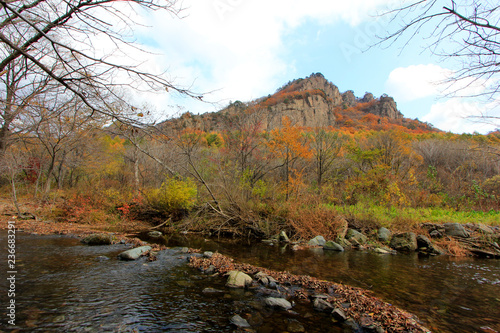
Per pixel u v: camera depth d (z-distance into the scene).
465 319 4.16
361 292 5.07
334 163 21.66
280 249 9.04
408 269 6.88
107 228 11.51
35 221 11.59
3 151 8.90
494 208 13.91
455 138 30.69
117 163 23.97
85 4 3.05
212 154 20.45
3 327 3.27
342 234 10.32
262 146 18.64
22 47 4.29
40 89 5.98
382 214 12.00
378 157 19.30
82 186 17.66
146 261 6.56
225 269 6.05
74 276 5.19
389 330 3.69
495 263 7.83
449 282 5.90
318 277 6.02
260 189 13.30
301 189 14.51
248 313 4.08
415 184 16.75
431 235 10.12
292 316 4.05
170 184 13.59
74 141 13.95
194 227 12.11
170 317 3.83
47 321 3.49
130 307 4.06
